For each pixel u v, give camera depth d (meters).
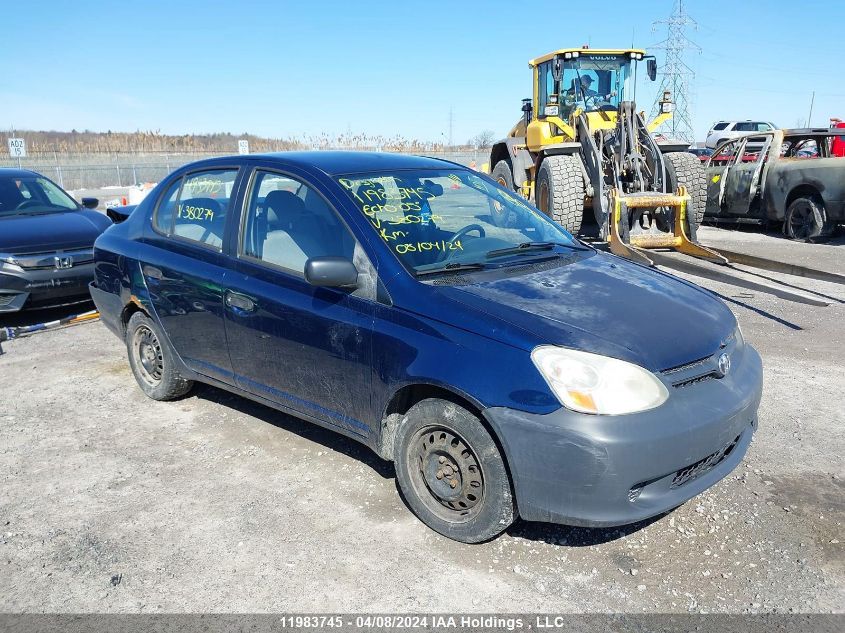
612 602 2.77
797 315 6.86
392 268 3.32
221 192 4.30
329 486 3.70
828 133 12.20
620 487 2.73
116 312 5.03
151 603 2.82
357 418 3.50
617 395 2.75
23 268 6.68
